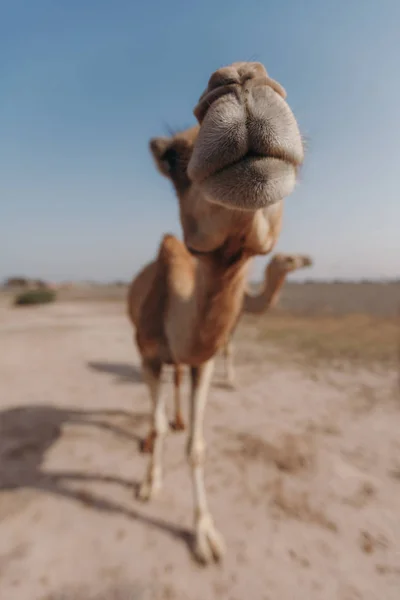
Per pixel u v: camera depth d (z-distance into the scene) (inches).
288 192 63.4
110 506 143.7
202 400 130.9
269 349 434.9
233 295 98.8
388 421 224.4
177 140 91.8
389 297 1055.0
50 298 1378.0
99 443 196.7
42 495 150.9
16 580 110.8
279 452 185.0
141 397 272.2
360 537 128.6
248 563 116.7
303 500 147.9
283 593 106.3
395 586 109.7
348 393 275.7
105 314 948.6
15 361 390.3
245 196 61.8
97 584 109.0
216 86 63.7
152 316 140.5
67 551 121.6
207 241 80.9
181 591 106.2
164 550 121.7
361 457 181.5
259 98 61.2
